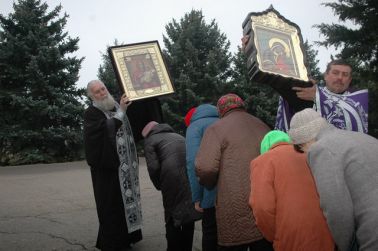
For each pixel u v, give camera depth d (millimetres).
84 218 7500
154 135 4980
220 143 3465
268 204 2674
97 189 5219
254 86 26453
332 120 3213
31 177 15125
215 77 26953
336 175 2295
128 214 5285
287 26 3367
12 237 6168
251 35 3201
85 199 9680
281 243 2641
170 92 5102
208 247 3936
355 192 2279
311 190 2637
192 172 3951
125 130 5402
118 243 5191
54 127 24312
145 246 5605
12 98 22875
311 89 3283
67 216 7688
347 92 3502
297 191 2643
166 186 4703
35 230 6598
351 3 20156
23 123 23938
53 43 24016
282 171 2707
